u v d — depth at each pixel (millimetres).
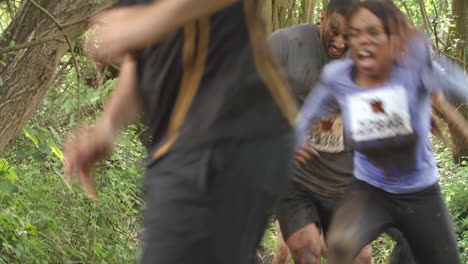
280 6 11047
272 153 2301
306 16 11242
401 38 3607
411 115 3703
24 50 5066
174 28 2092
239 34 2270
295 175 5012
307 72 4777
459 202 9516
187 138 2262
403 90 3670
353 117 3771
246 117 2270
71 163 2553
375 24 3594
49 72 5141
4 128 5000
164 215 2236
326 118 3922
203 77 2275
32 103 5137
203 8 2082
